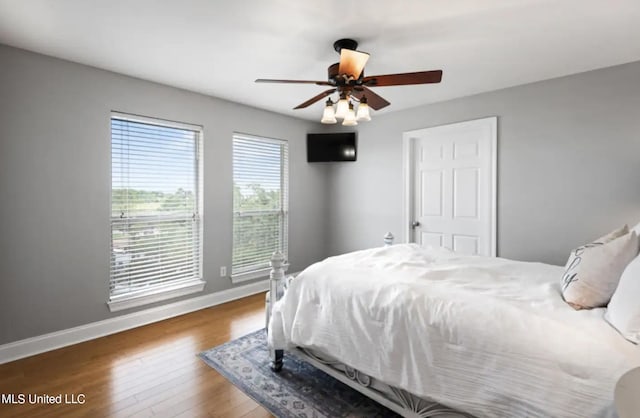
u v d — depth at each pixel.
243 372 2.21
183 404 1.88
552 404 1.15
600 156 2.76
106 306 2.82
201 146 3.45
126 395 1.96
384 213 4.21
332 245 4.81
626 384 0.86
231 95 3.48
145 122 3.04
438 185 3.80
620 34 2.17
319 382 2.10
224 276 3.71
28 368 2.26
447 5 1.83
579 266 1.58
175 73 2.87
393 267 2.13
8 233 2.35
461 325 1.42
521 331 1.30
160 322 3.10
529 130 3.11
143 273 3.08
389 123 4.14
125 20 2.00
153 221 3.14
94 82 2.72
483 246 3.44
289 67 2.73
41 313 2.50
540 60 2.59
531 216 3.13
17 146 2.38
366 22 2.01
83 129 2.67
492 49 2.38
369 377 1.72
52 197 2.53
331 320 1.85
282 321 2.13
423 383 1.46
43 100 2.48
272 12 1.90
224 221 3.69
